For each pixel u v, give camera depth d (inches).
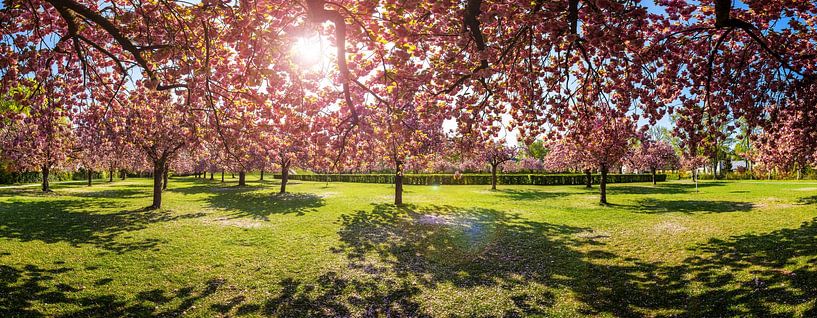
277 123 357.7
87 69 336.2
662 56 308.0
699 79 333.4
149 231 517.3
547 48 278.8
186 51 263.4
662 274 319.6
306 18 283.3
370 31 277.7
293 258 388.5
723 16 245.1
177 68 270.1
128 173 2711.6
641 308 256.7
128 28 283.9
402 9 233.8
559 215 668.7
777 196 885.8
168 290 297.4
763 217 575.2
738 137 372.5
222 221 608.7
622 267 344.8
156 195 770.8
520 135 362.0
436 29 292.0
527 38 294.8
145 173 2783.0
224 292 295.3
